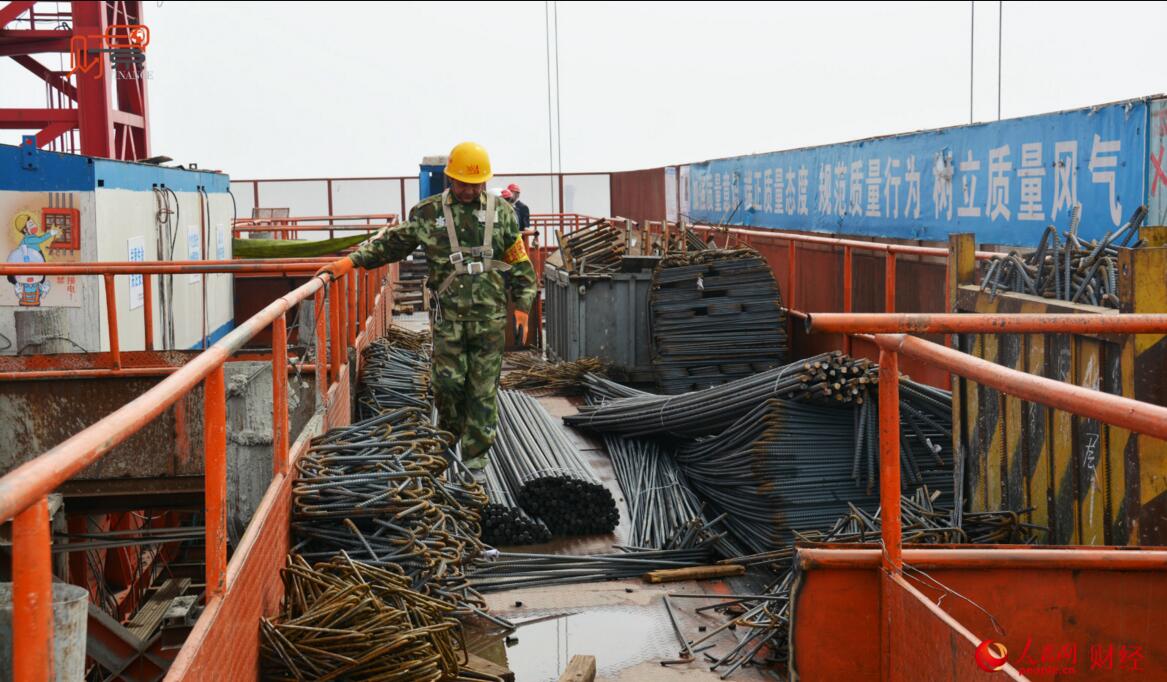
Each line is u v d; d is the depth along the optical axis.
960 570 3.26
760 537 6.66
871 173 12.25
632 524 7.18
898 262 11.38
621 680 4.80
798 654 3.34
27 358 7.43
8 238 11.00
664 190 25.50
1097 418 2.25
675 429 7.89
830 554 3.32
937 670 2.88
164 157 13.99
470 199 7.33
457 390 7.47
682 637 5.27
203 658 3.03
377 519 5.18
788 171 15.27
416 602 4.62
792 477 6.59
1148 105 7.39
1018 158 9.16
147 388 7.34
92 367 7.48
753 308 10.66
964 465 5.95
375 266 7.44
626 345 11.95
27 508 1.79
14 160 10.91
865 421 6.57
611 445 8.62
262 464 6.73
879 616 3.32
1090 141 8.14
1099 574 3.26
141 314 12.63
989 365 2.66
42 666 1.88
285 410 4.97
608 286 11.91
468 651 5.06
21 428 7.26
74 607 2.35
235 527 6.64
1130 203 7.63
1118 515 4.44
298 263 7.57
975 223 9.92
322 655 4.07
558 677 4.84
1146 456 4.25
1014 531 5.12
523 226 18.09
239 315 17.58
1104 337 4.68
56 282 11.03
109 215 11.56
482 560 6.30
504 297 7.48
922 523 5.55
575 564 6.41
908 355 3.04
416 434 6.26
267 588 4.29
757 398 6.95
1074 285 5.37
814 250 13.96
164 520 10.29
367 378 9.21
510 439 8.25
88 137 17.92
